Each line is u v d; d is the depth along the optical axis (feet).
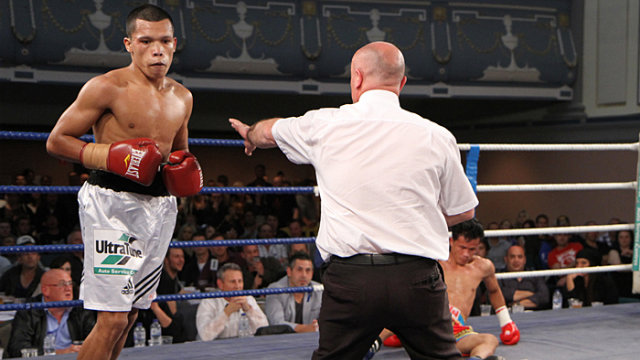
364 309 4.79
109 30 23.65
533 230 9.96
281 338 8.95
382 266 4.78
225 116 33.91
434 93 27.27
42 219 23.58
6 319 12.10
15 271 14.69
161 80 6.04
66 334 11.55
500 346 8.25
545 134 29.78
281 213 27.78
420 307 4.82
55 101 30.37
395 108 5.05
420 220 4.87
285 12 25.64
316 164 5.07
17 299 13.74
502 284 16.37
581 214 28.04
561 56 27.89
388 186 4.83
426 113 36.55
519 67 27.61
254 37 25.29
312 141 5.07
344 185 4.89
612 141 26.43
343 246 4.85
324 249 5.03
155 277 6.22
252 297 12.81
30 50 22.81
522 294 16.22
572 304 15.89
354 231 4.81
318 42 25.82
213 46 24.82
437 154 4.96
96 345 5.77
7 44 22.49
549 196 29.84
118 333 5.81
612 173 26.45
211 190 8.89
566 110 28.50
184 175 5.87
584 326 9.39
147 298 6.22
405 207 4.83
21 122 30.68
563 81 28.09
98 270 5.65
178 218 23.63
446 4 26.94
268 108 34.06
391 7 26.53
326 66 26.05
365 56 5.11
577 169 28.09
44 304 7.82
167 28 5.82
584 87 27.76
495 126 33.12
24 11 22.65
